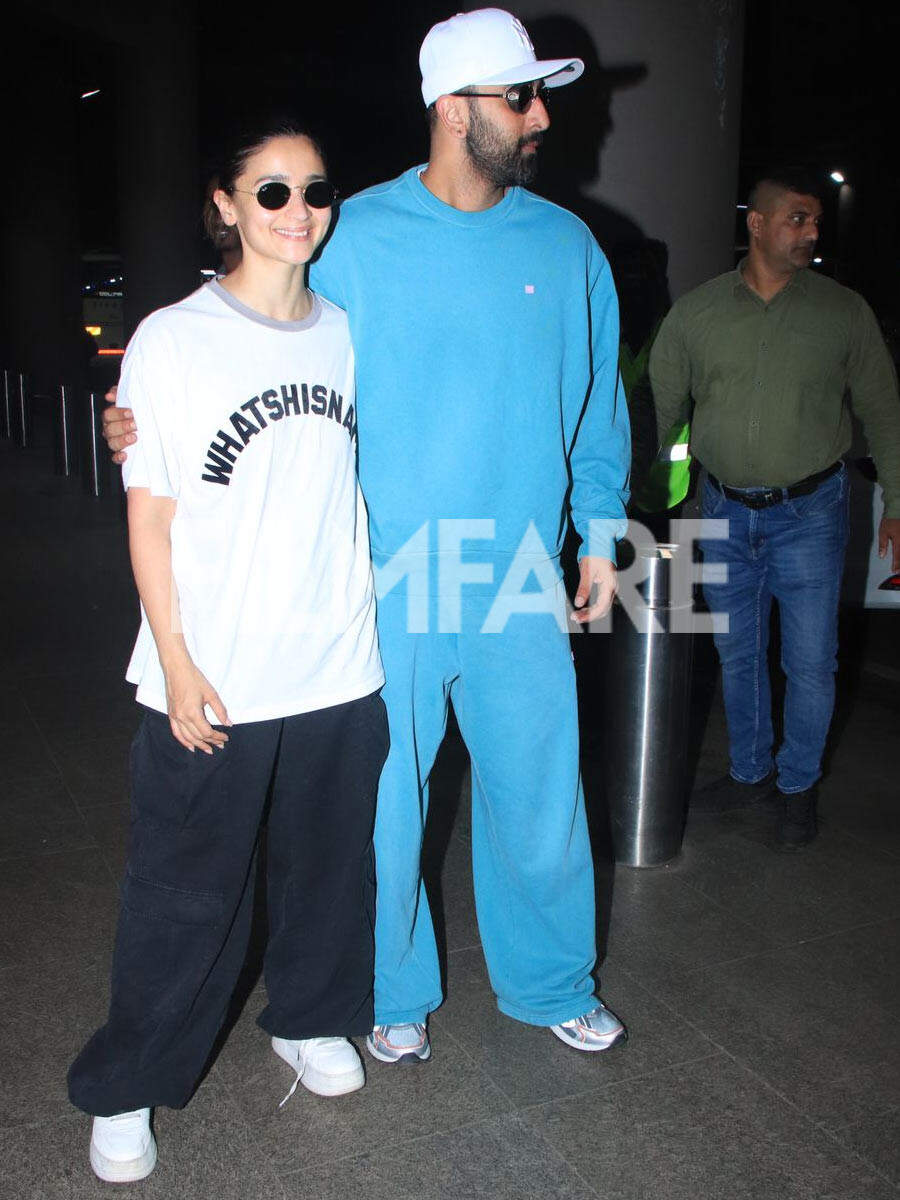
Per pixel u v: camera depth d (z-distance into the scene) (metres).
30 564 7.62
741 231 26.00
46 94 20.91
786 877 3.49
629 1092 2.54
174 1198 2.23
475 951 3.09
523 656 2.55
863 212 26.41
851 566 5.46
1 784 4.07
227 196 2.10
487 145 2.27
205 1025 2.32
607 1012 2.72
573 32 4.77
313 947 2.44
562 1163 2.32
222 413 2.08
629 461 2.76
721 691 5.02
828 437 3.54
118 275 29.69
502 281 2.38
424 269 2.35
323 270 2.36
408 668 2.52
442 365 2.39
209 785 2.19
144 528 2.10
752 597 3.78
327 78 21.62
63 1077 2.54
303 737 2.29
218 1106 2.48
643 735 3.44
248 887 2.37
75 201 21.70
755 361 3.49
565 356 2.52
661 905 3.33
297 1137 2.39
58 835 3.68
